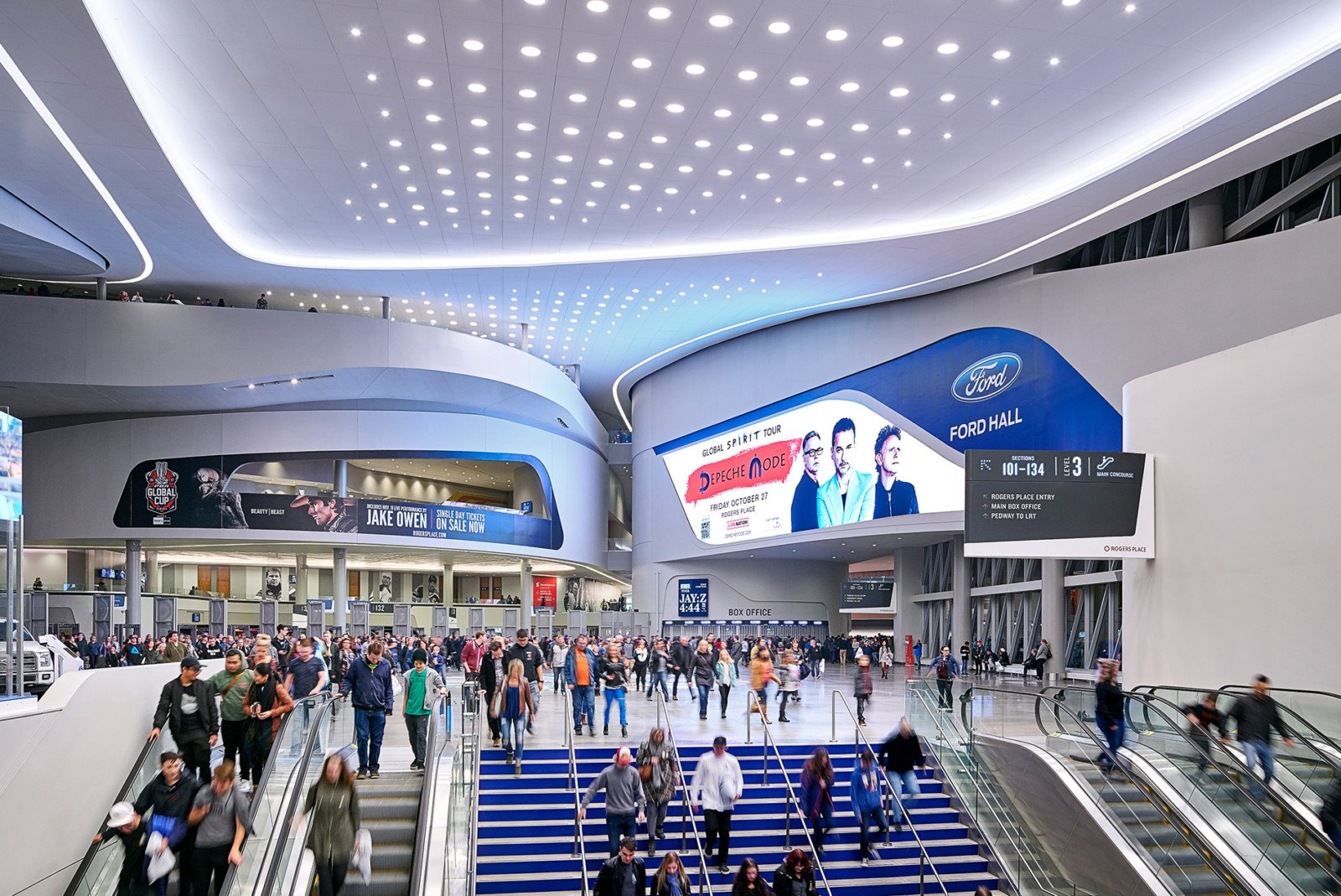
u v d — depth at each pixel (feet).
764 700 61.26
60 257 96.32
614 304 124.57
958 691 48.19
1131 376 90.48
